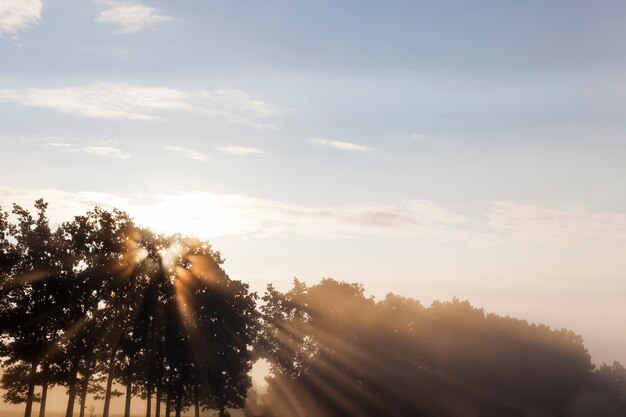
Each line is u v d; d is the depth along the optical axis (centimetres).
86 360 8281
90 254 8550
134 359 8838
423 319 13025
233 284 9712
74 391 7944
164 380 9106
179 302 9075
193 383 9281
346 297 12431
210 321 9344
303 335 12000
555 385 12712
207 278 9388
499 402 12400
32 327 7906
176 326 8956
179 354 8919
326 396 11744
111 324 8506
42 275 8075
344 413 11762
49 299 8100
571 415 12850
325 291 12425
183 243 9412
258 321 10619
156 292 8831
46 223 8488
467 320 12988
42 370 7825
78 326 8106
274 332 11844
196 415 9206
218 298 9288
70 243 8588
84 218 8694
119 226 8888
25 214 8394
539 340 13088
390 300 13250
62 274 8256
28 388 8038
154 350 8806
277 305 12144
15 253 8112
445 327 12875
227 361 9425
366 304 12531
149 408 8669
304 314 12219
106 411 8219
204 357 9062
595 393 13075
